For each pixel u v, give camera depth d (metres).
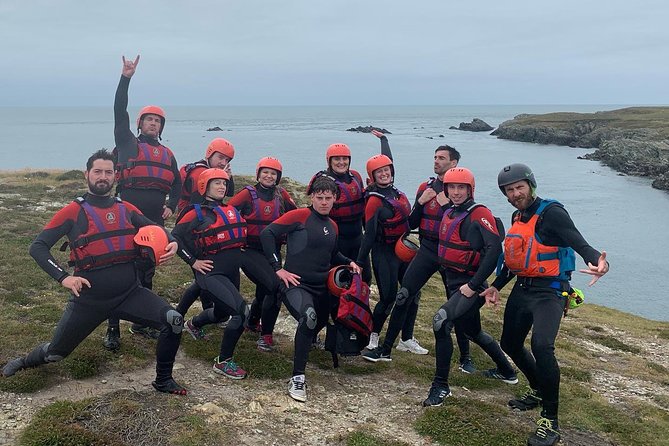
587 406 7.17
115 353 7.17
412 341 8.87
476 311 6.86
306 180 53.56
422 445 5.80
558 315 5.97
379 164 7.95
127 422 5.50
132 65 7.53
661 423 6.91
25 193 20.33
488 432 6.01
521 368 6.77
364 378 7.55
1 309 8.59
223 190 7.02
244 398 6.47
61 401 5.77
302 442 5.67
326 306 7.32
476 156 90.38
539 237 5.99
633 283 26.56
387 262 8.19
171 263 12.45
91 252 5.73
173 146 107.75
